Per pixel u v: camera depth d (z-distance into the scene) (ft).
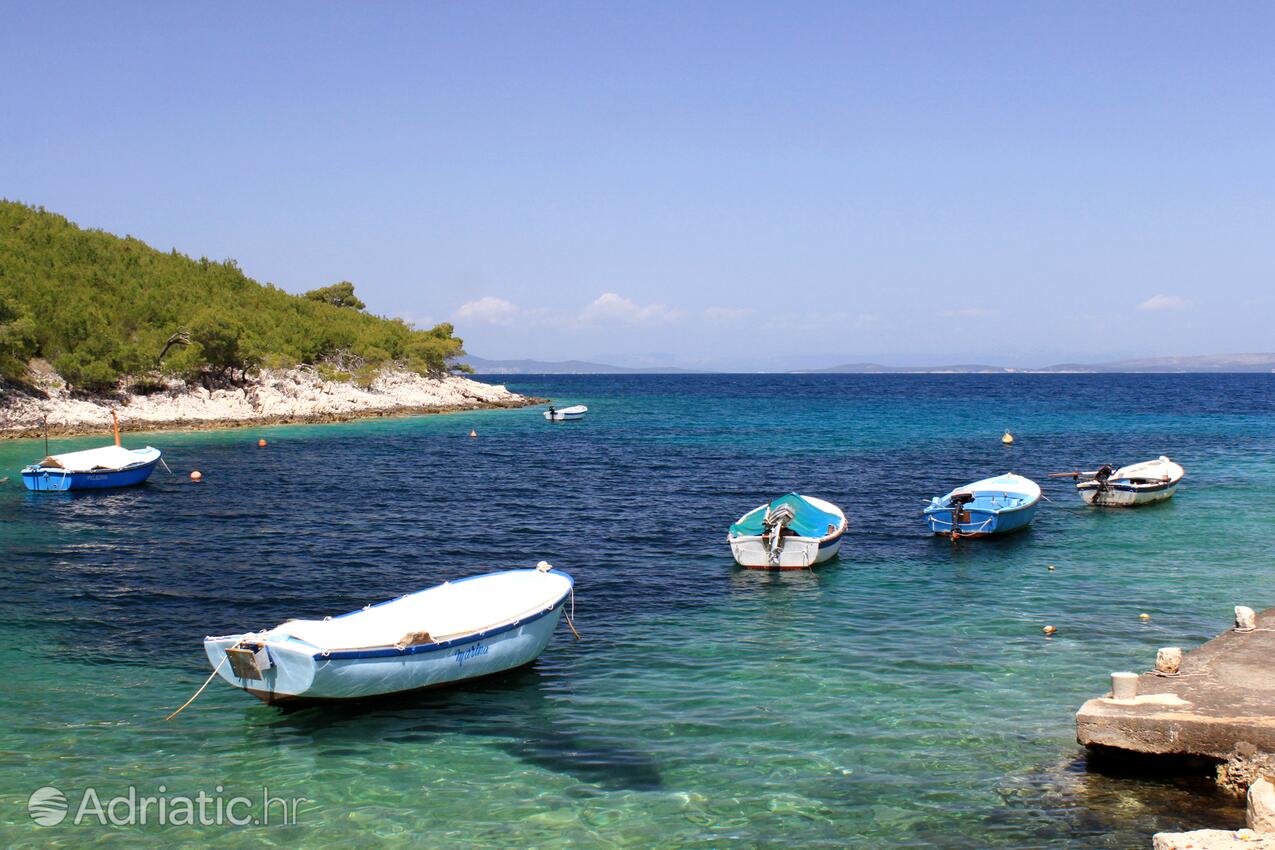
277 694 46.57
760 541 79.36
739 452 180.96
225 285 333.21
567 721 46.39
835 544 81.71
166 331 256.52
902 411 314.76
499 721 46.55
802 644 58.23
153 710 48.06
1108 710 39.47
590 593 71.97
